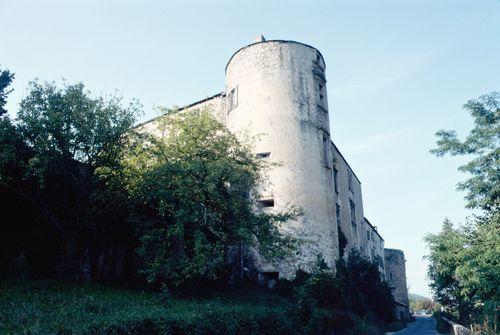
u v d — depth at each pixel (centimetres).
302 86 2734
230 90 2867
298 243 2050
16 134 1633
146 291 1778
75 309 1144
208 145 1947
